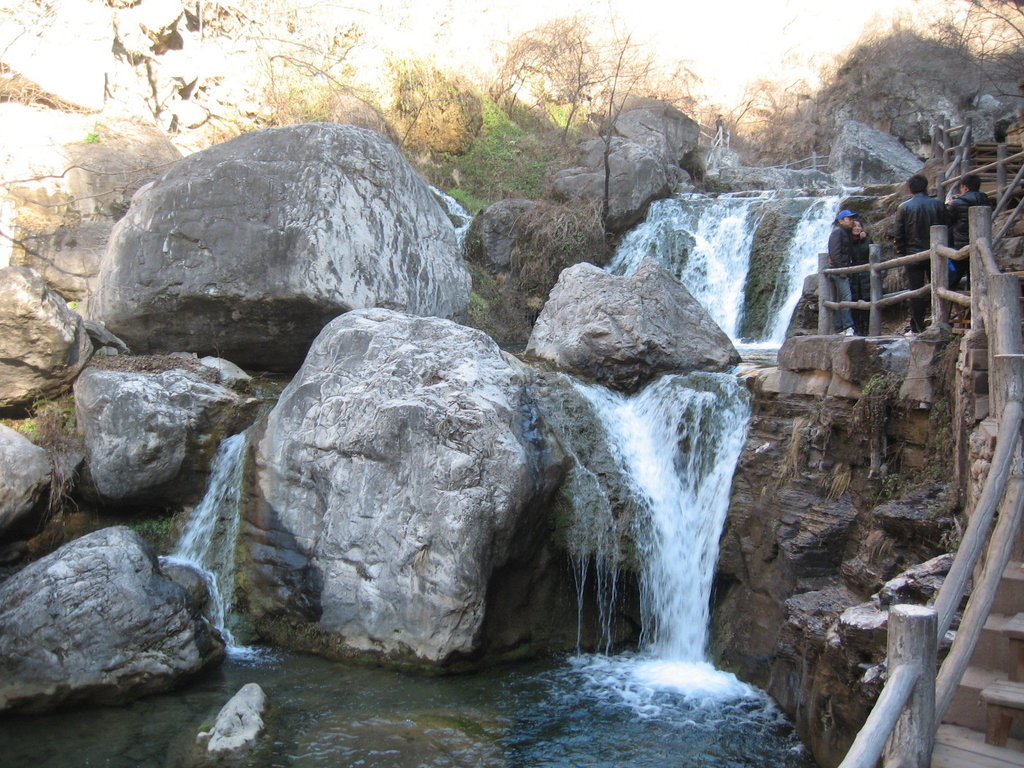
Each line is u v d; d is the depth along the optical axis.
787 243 15.20
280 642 8.39
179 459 9.20
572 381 9.84
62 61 14.28
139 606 7.27
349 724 6.64
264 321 10.66
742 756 6.48
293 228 10.55
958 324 7.59
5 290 8.97
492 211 17.02
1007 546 4.36
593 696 7.49
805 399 8.36
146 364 10.03
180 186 10.71
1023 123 14.97
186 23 18.19
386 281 11.11
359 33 21.55
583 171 18.48
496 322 15.80
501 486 7.92
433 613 7.75
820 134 29.70
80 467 9.16
